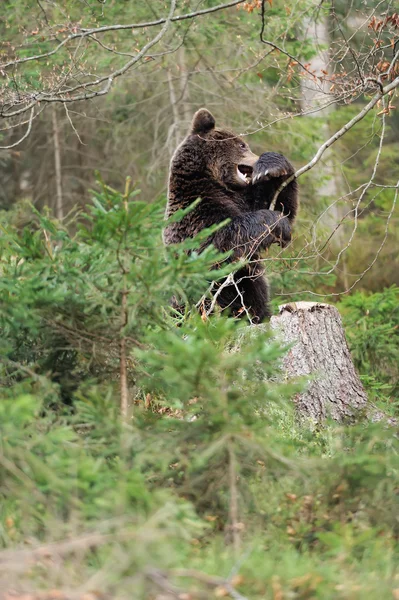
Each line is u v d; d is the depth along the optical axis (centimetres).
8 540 704
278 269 1698
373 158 3303
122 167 3506
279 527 775
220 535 757
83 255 876
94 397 794
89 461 728
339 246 3139
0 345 898
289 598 625
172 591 591
